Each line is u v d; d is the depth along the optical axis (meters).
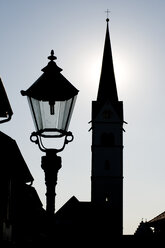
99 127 81.00
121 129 80.88
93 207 80.06
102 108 81.50
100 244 81.19
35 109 7.53
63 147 7.64
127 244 79.56
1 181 23.58
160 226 51.75
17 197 28.95
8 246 25.89
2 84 12.88
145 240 68.19
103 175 79.81
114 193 79.50
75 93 7.55
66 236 83.06
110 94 82.69
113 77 84.31
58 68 7.70
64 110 7.55
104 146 80.50
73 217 84.44
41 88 7.44
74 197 87.06
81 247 81.81
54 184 7.60
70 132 7.61
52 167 7.59
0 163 22.88
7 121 14.20
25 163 27.08
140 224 84.38
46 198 7.57
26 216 33.75
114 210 79.56
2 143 22.78
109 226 80.56
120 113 81.31
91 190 79.75
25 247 32.44
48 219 7.44
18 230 30.11
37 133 7.57
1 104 13.75
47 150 7.66
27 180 30.66
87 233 82.19
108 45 86.00
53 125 7.53
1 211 23.80
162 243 50.12
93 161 80.19
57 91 7.45
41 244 7.65
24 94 7.49
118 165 79.88
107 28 86.94
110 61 85.12
